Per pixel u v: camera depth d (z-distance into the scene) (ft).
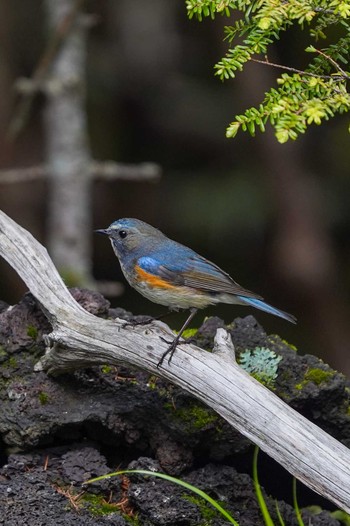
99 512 30.17
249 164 71.36
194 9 28.27
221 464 32.40
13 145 73.82
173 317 69.46
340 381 32.50
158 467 31.48
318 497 33.81
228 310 69.97
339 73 26.81
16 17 74.59
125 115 74.18
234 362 29.94
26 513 29.66
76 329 31.32
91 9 73.77
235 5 28.12
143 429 32.07
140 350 30.30
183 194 69.46
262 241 71.00
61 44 63.00
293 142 70.54
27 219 72.64
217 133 72.08
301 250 70.13
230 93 72.84
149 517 30.12
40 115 74.54
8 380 32.60
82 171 62.08
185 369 29.66
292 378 32.89
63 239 62.08
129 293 72.90
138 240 36.65
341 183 71.15
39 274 32.89
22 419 31.73
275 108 26.35
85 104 73.15
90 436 32.50
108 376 32.42
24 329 33.12
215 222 67.56
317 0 27.48
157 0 74.49
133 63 73.15
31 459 31.73
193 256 36.17
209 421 31.40
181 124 72.69
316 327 72.28
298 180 70.38
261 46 27.68
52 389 32.35
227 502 31.22
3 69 73.82
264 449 28.30
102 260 75.10
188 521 30.12
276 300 72.33
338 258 72.08
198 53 74.13
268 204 69.00
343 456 27.45
